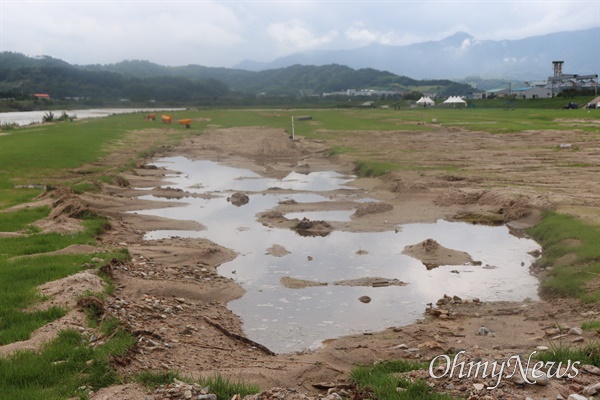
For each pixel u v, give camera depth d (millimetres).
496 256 19312
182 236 22500
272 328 13406
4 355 9648
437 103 160500
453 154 43812
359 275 17500
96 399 8305
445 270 17891
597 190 27125
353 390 9031
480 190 28250
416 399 8242
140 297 14297
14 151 42875
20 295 12773
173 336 11930
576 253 16797
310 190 33156
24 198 26734
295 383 9734
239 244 21375
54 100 195375
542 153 41844
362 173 38312
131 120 87125
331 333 13055
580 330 11266
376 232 23016
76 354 9625
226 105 184000
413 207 27234
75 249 17625
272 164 45031
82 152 45406
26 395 8336
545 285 15484
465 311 14164
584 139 48531
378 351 11352
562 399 7957
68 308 12000
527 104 120000
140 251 19234
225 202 29969
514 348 10969
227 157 50344
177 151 54375
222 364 10711
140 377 9125
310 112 121188
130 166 41219
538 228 21391
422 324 13227
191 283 16203
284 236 22578
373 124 77688
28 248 17656
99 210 25312
